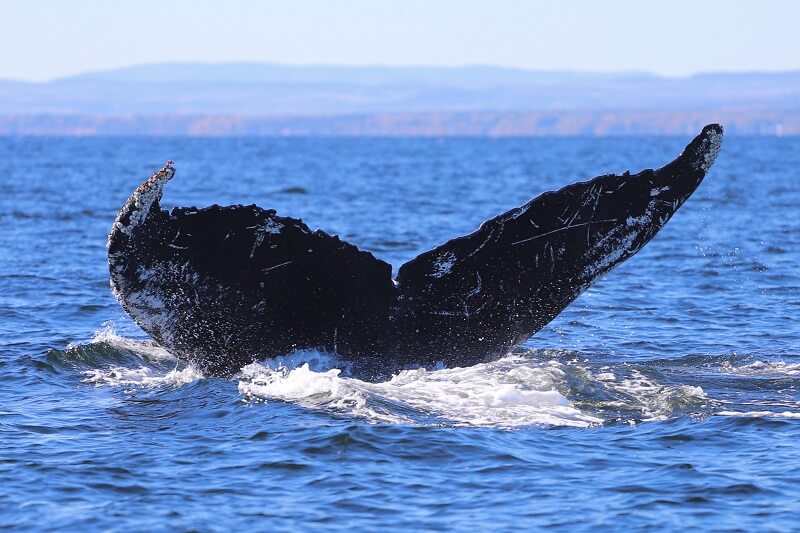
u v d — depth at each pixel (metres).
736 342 63.59
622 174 49.41
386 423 44.66
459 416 45.81
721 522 36.12
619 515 36.72
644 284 87.88
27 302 77.31
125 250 44.88
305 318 48.50
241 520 36.25
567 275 49.22
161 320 47.28
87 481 39.44
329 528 35.75
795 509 37.03
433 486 39.19
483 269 49.16
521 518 36.53
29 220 141.88
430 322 49.34
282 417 45.44
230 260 46.84
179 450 42.59
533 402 47.69
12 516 36.44
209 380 50.50
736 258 106.31
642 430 44.75
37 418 46.94
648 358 58.34
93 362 57.03
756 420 45.47
